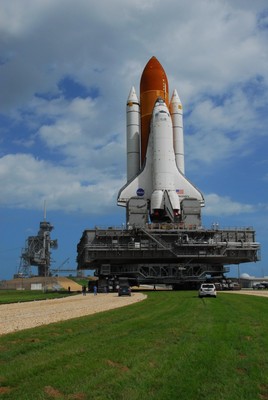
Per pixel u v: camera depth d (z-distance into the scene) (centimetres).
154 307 3503
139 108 9756
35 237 14600
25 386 991
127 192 8906
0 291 10562
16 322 2550
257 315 2691
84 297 6047
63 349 1461
